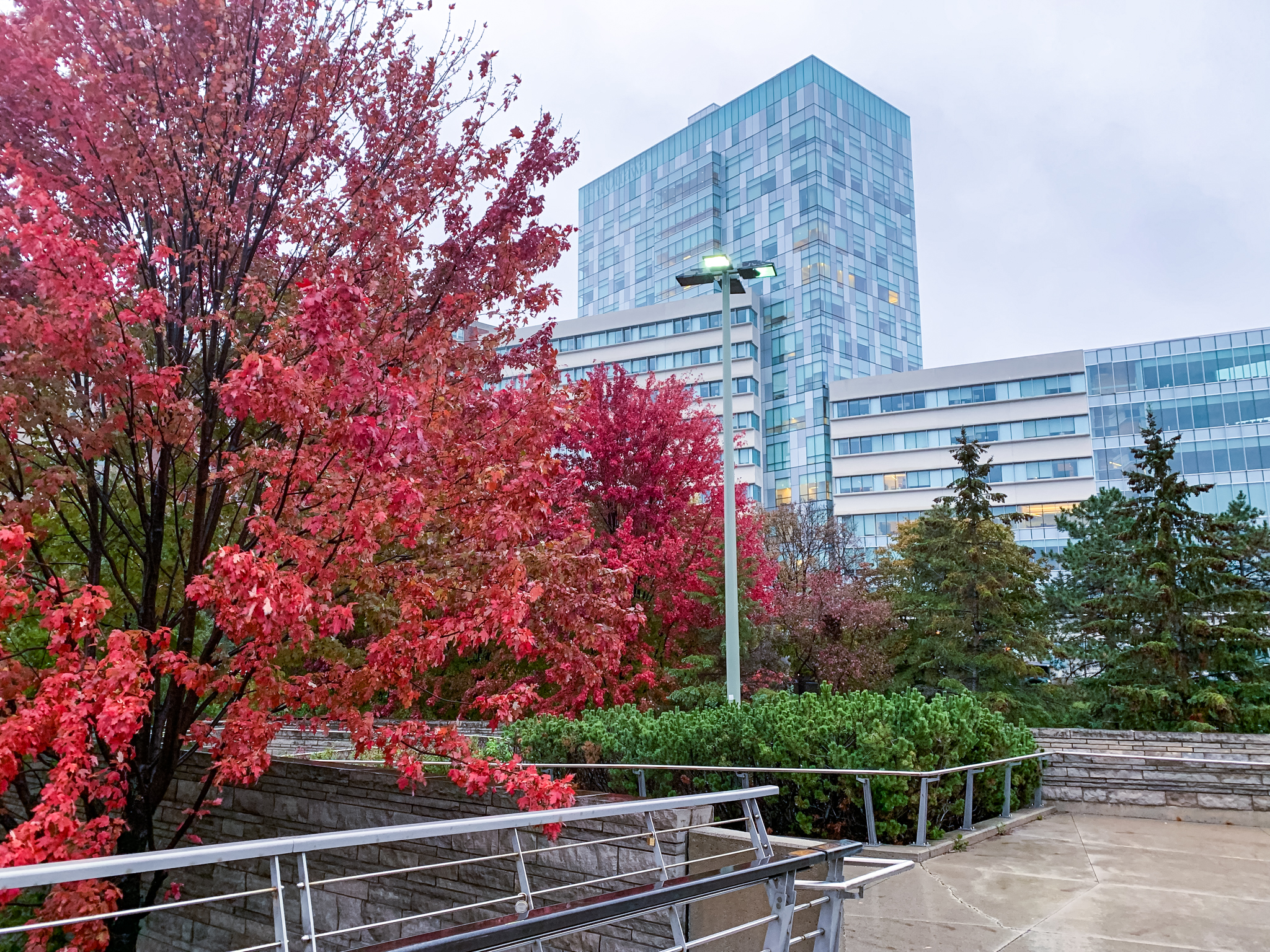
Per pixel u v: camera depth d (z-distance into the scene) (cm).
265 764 674
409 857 928
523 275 912
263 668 648
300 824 1046
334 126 796
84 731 559
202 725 768
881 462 7850
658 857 409
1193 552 2538
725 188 10694
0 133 681
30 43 614
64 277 570
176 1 673
